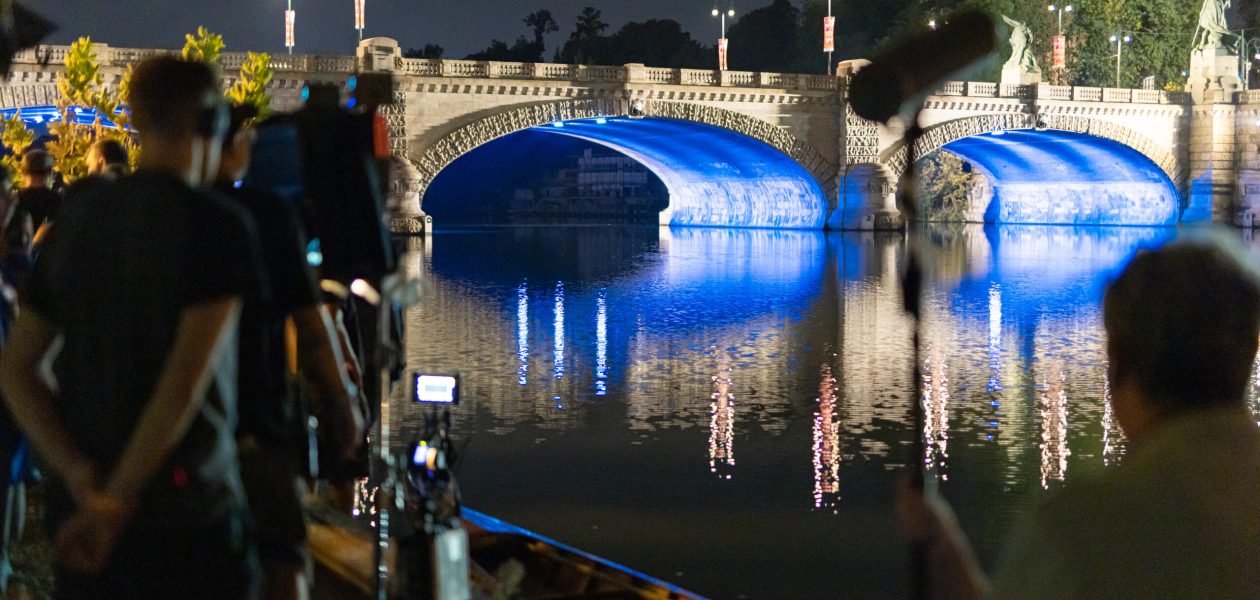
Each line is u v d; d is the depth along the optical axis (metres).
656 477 14.64
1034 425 18.16
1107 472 2.45
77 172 19.36
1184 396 2.44
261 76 20.28
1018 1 100.94
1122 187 93.06
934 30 2.91
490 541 7.67
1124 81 108.00
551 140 146.50
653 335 28.56
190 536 3.71
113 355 3.61
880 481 14.59
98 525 3.50
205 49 20.23
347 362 6.56
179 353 3.52
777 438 17.06
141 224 3.60
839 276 46.31
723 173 93.56
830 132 80.50
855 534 12.35
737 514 12.98
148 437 3.47
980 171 104.06
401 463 5.61
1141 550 2.31
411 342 26.95
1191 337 2.40
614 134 87.44
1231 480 2.33
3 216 8.20
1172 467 2.36
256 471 4.71
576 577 7.11
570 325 30.50
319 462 6.21
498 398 19.95
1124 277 2.53
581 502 13.43
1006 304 35.88
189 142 3.81
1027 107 82.25
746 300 37.12
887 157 81.88
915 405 2.98
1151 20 108.75
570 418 18.31
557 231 93.31
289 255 4.75
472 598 6.45
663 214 108.50
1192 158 87.94
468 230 95.19
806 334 28.86
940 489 14.43
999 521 13.10
